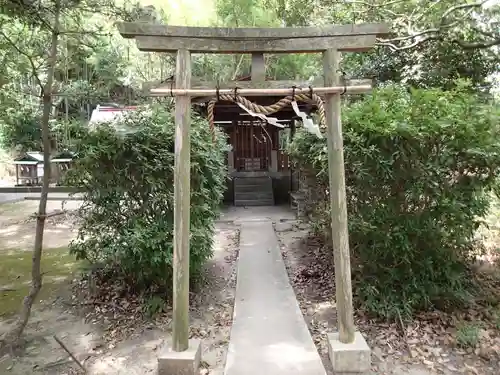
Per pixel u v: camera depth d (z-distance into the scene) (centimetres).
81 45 458
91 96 558
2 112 523
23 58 437
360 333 360
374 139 391
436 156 389
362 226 394
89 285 490
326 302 453
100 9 404
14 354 355
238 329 373
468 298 411
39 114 1086
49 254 688
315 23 830
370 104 409
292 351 332
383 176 393
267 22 1212
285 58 1326
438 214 400
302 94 317
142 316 421
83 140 423
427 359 339
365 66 907
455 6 684
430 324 385
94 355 355
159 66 1327
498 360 338
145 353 356
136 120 448
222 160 570
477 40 771
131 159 429
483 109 399
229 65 1299
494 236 549
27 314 373
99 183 438
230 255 654
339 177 324
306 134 526
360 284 414
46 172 380
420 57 827
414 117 392
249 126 1284
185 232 320
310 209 631
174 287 320
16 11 364
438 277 412
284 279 512
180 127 317
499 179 409
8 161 1734
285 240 731
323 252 607
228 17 1243
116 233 437
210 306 453
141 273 439
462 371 324
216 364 333
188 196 322
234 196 1153
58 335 392
